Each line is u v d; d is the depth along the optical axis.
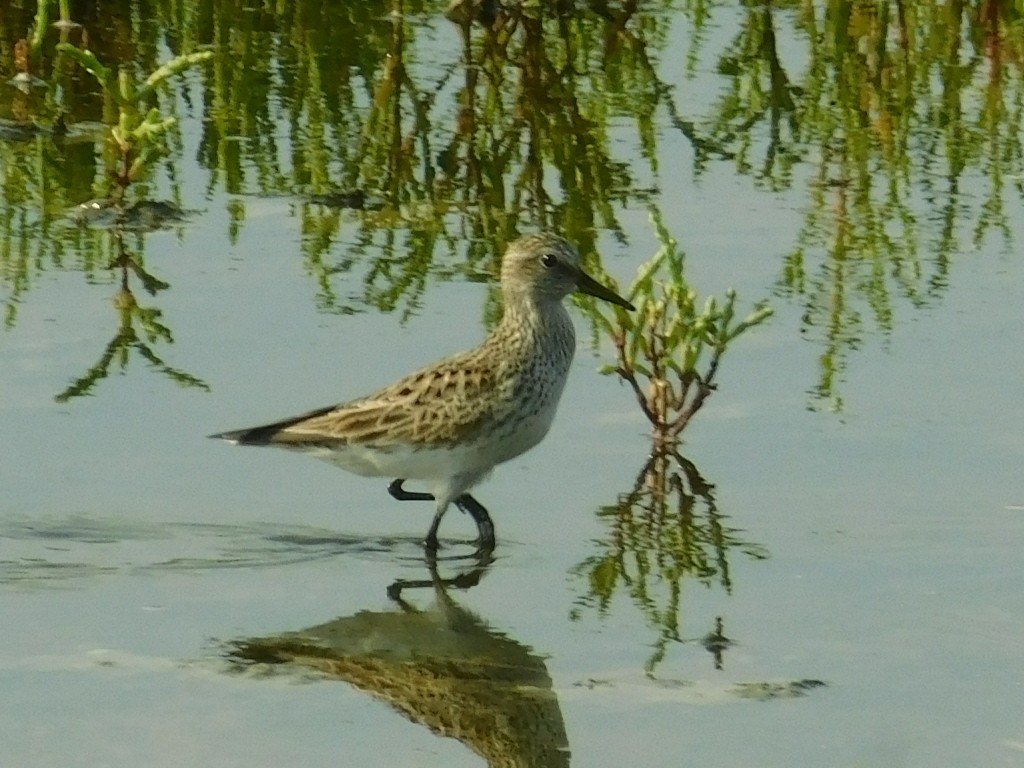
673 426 13.79
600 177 18.58
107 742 9.73
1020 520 12.38
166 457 13.29
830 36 22.55
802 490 12.91
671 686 10.48
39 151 18.95
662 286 14.33
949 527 12.34
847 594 11.55
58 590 11.62
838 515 12.56
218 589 11.74
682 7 23.34
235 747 9.72
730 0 23.56
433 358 14.49
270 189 18.19
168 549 12.21
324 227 17.34
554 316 13.10
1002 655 10.74
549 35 22.27
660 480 13.18
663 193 18.19
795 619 11.27
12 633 11.04
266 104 20.23
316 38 22.05
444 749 9.74
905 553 12.05
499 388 12.62
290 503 12.95
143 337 14.99
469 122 19.88
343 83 20.80
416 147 19.28
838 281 16.05
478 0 22.41
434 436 12.44
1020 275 16.14
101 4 22.69
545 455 13.64
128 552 12.13
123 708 10.13
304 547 12.37
